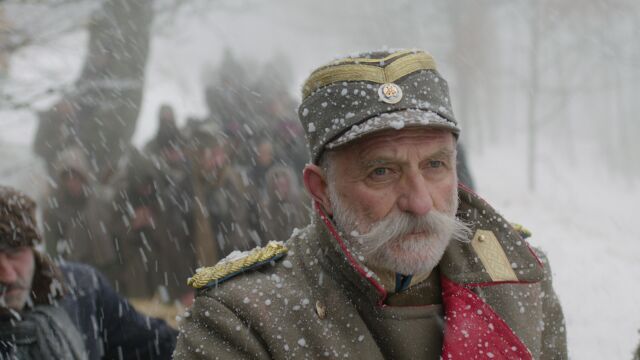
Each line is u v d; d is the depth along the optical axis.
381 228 1.68
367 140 1.68
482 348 1.78
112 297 2.71
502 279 1.86
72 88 3.92
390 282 1.85
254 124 7.73
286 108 9.21
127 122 6.40
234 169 5.58
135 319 2.75
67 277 2.61
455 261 1.88
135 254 5.29
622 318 4.28
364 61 1.74
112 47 5.30
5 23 3.64
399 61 1.73
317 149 1.78
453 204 1.76
